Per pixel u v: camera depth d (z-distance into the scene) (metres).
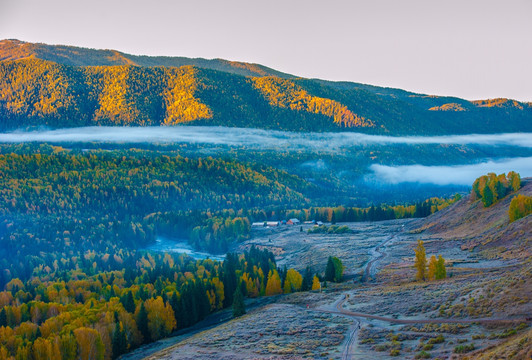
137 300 135.12
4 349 103.31
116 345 113.94
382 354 72.75
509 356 57.25
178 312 130.88
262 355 79.25
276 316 105.94
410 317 89.94
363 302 109.44
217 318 131.50
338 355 75.19
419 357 67.81
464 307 84.62
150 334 123.88
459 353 65.56
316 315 103.50
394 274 141.50
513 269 115.06
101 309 129.12
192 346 90.69
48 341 103.19
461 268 130.50
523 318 72.00
